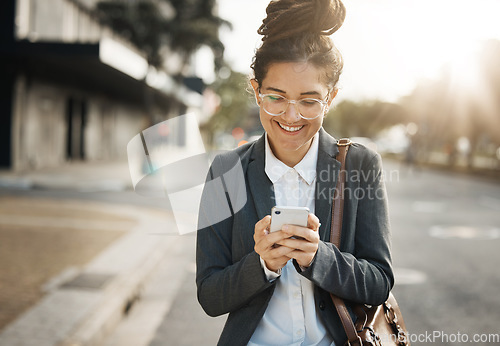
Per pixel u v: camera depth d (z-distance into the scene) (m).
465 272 5.78
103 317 3.75
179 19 23.17
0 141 16.67
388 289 1.34
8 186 13.35
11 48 15.72
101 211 9.44
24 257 5.60
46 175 15.74
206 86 35.38
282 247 1.19
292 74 1.25
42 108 18.81
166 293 4.96
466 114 26.95
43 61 17.05
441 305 4.58
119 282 4.69
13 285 4.49
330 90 1.31
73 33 21.27
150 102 23.31
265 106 1.30
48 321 3.61
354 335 1.31
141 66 21.25
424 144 42.41
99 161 25.00
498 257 6.59
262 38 1.31
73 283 4.61
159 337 3.80
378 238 1.36
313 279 1.23
